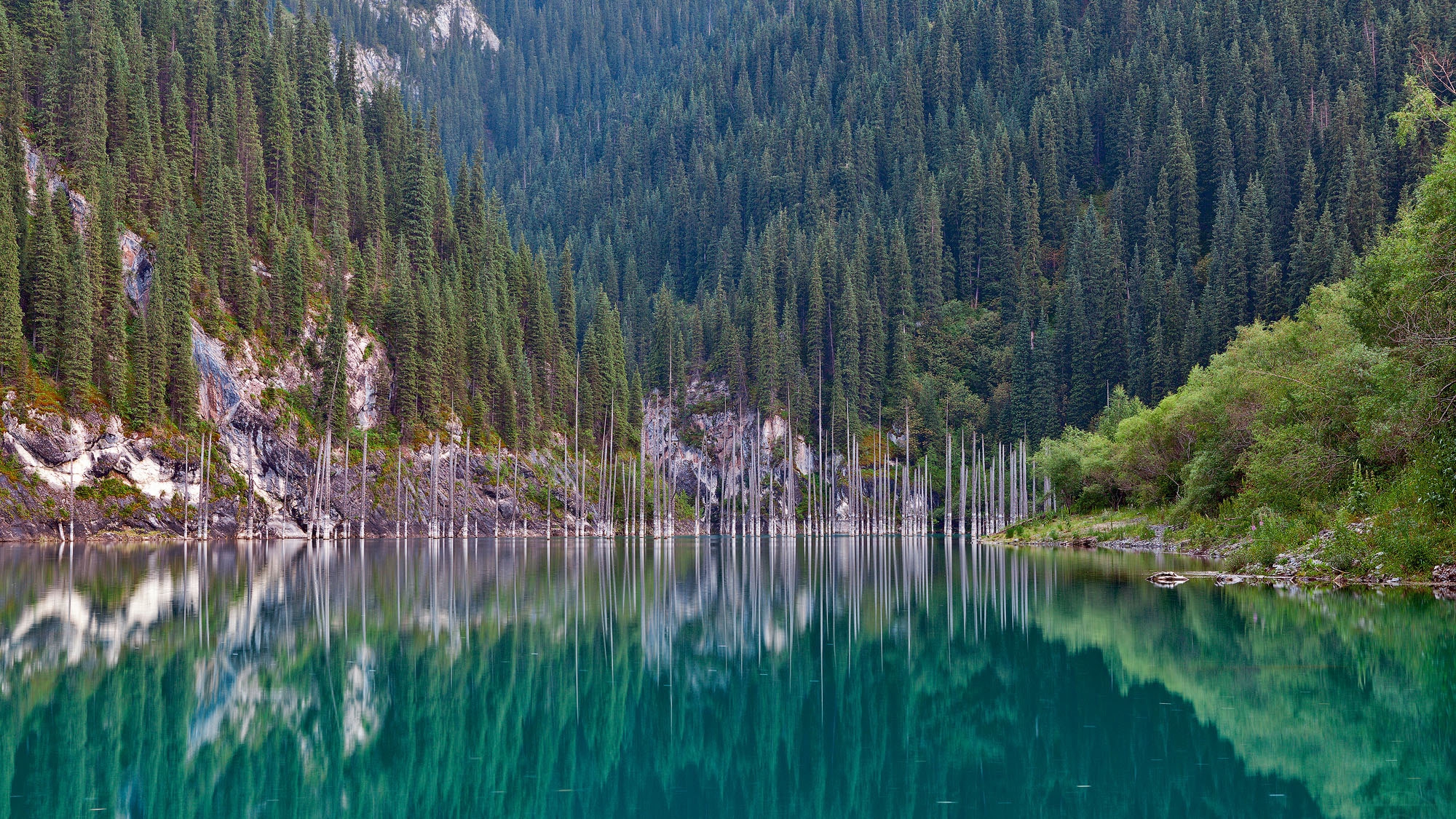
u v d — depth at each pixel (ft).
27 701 83.35
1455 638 97.25
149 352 353.10
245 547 330.34
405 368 440.45
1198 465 249.55
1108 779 60.03
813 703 84.69
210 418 377.30
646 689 90.07
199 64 472.03
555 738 74.59
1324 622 108.47
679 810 59.00
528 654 106.93
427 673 96.63
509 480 467.11
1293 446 183.32
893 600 159.02
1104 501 382.83
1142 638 105.29
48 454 322.34
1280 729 68.44
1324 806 53.21
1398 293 138.00
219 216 406.41
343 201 486.79
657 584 193.67
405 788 62.95
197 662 100.78
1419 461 142.92
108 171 382.63
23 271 349.41
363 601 155.63
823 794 60.80
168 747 71.00
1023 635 113.91
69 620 130.62
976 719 76.79
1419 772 58.80
